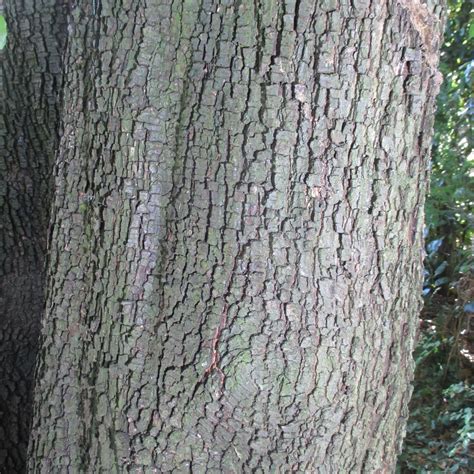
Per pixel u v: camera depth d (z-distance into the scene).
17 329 2.25
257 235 1.47
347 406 1.58
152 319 1.54
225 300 1.49
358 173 1.49
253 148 1.45
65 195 1.62
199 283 1.50
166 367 1.54
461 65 3.93
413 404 3.52
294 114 1.43
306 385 1.52
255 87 1.43
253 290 1.48
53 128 2.11
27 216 2.19
